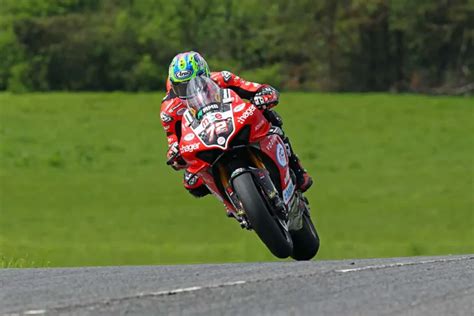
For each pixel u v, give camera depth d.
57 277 23.41
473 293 19.53
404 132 186.25
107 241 106.81
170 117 28.44
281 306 18.08
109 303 18.42
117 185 149.88
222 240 106.19
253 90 28.53
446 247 89.69
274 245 27.11
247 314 17.36
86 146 177.62
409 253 84.62
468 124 192.50
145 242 105.69
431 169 158.88
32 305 18.64
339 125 191.00
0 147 173.62
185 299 18.77
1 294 20.30
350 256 82.19
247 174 26.94
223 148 26.61
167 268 25.22
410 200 135.38
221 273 22.95
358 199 137.12
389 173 156.50
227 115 27.06
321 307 17.98
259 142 27.45
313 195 140.62
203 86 27.73
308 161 165.62
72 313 17.56
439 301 18.64
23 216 126.06
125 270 24.95
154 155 172.38
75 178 154.88
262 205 26.61
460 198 136.25
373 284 20.55
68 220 123.50
